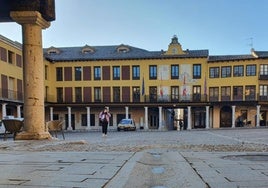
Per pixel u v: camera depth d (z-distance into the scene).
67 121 46.84
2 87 33.69
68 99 46.69
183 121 57.78
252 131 24.94
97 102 45.38
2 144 8.18
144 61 45.50
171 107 45.56
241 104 42.53
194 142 11.25
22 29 9.74
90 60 46.22
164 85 45.19
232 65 43.47
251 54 44.34
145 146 8.16
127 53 47.19
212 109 44.75
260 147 7.90
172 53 45.09
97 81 46.22
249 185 3.62
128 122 38.34
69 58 46.62
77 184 3.71
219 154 6.11
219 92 44.03
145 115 44.81
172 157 5.68
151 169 4.62
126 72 45.81
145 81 45.44
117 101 45.62
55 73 46.97
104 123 18.91
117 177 4.06
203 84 44.38
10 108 37.19
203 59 44.44
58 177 4.07
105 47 50.25
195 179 3.95
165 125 49.12
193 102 44.06
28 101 9.68
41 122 9.84
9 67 35.41
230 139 13.85
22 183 3.78
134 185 3.76
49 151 6.80
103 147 7.76
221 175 4.15
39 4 9.70
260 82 42.41
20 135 9.57
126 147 7.79
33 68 9.69
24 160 5.39
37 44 9.76
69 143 8.60
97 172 4.35
